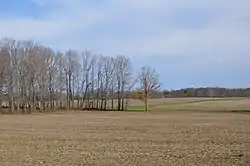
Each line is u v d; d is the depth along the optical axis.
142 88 116.88
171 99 155.88
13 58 98.06
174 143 29.55
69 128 44.97
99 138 33.38
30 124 52.47
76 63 135.12
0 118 69.88
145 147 27.20
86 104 113.69
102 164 20.55
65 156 23.23
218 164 20.34
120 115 81.44
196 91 171.88
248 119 63.78
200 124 51.41
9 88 97.56
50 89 106.12
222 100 149.62
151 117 72.12
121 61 177.50
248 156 22.86
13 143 30.08
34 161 21.50
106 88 115.75
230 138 32.78
